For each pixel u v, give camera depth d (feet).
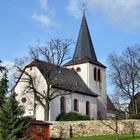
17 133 113.91
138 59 254.27
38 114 214.69
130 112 236.02
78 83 252.42
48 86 207.31
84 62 265.13
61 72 245.04
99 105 264.52
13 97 118.21
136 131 180.96
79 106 239.09
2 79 138.21
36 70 220.43
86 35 276.00
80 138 166.09
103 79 274.98
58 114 219.20
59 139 165.99
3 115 113.80
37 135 150.61
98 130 178.50
